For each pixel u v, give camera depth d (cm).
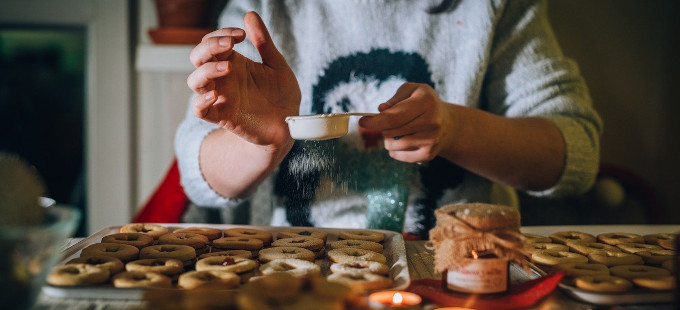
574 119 126
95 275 70
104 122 200
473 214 65
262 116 96
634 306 66
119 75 198
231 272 74
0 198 55
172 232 98
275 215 127
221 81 88
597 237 96
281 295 52
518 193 174
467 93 129
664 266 77
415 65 127
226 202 122
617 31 199
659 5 197
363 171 121
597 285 68
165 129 202
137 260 79
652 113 202
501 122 116
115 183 202
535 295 66
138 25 200
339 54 128
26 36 197
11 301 54
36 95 201
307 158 120
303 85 129
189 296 53
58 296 66
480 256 66
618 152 204
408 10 127
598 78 201
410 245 94
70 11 195
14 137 201
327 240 98
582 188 126
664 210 203
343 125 85
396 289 68
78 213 61
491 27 129
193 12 188
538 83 129
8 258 53
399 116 93
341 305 52
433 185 126
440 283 71
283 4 129
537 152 117
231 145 115
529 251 76
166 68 190
